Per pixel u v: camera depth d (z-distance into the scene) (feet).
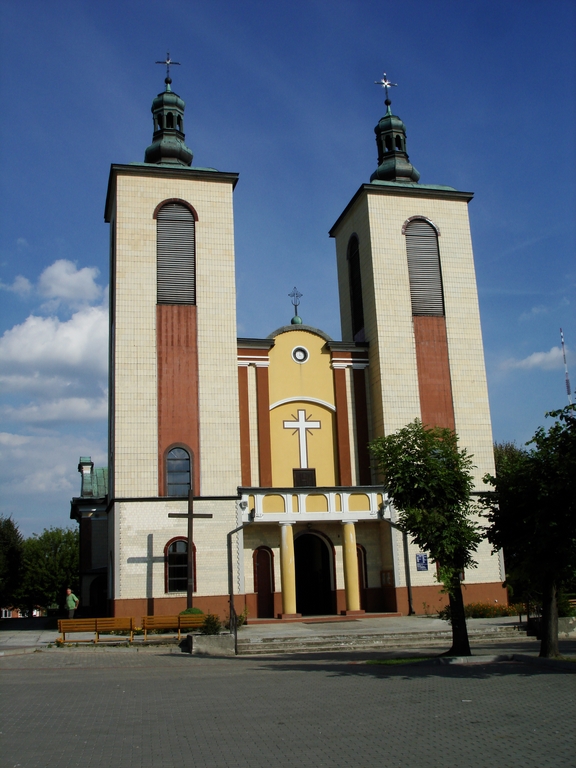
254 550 127.13
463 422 138.10
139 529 119.44
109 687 61.57
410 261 143.33
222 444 125.70
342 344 140.46
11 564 207.62
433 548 79.82
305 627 111.75
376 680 61.62
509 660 72.74
